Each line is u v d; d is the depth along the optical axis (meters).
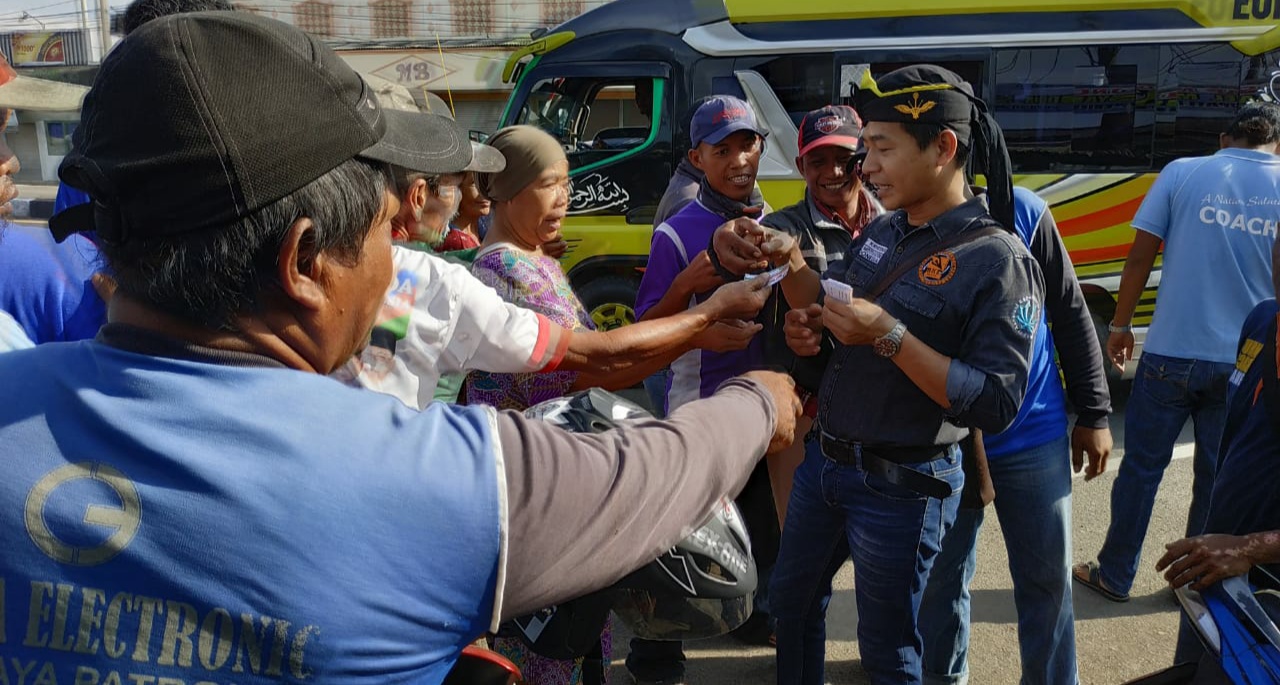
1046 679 2.62
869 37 6.15
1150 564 3.76
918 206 2.12
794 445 2.48
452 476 0.82
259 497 0.76
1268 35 5.90
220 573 0.75
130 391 0.79
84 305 1.72
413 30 17.44
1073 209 6.17
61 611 0.75
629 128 6.72
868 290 2.19
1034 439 2.53
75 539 0.75
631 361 1.92
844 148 2.70
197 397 0.79
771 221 2.79
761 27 6.26
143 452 0.77
